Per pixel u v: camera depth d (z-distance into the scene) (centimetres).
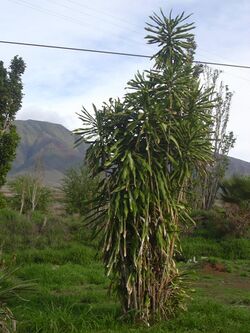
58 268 1620
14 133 2281
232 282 1567
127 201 895
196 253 2114
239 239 2219
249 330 848
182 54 994
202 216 2428
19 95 2355
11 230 2094
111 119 938
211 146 955
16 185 3006
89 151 938
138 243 898
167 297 930
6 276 778
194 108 949
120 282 923
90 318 884
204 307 995
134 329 845
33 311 928
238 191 2478
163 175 923
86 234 2138
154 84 955
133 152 920
